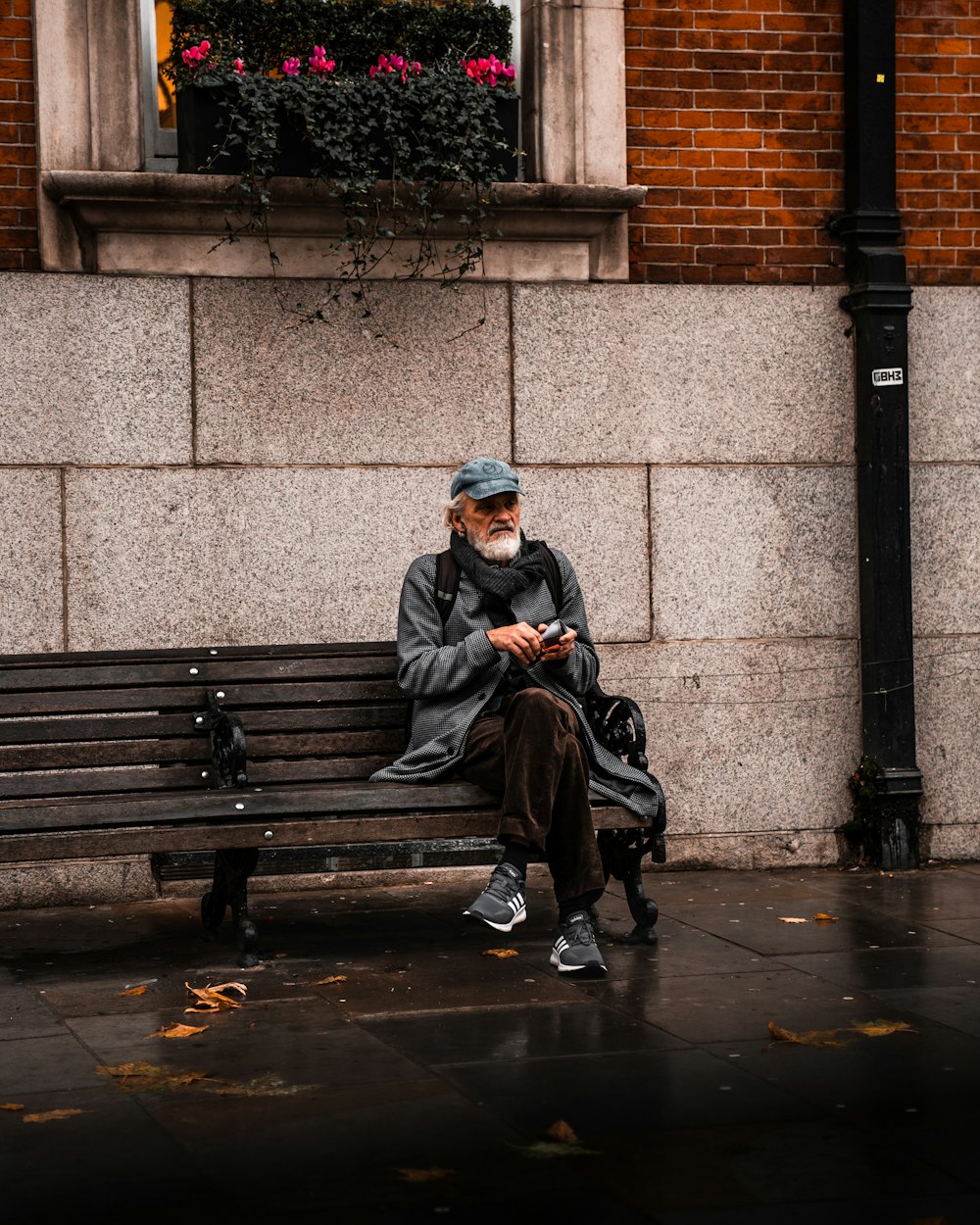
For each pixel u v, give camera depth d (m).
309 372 6.20
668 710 6.55
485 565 5.21
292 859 5.17
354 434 6.25
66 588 6.00
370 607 6.29
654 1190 2.91
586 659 5.24
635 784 5.00
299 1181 2.95
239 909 4.90
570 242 6.44
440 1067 3.69
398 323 6.29
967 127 6.87
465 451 6.36
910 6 6.82
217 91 6.03
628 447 6.52
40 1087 3.56
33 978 4.71
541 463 6.44
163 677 5.35
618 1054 3.81
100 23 5.98
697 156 6.62
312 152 6.09
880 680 6.61
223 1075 3.64
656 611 6.55
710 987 4.50
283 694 5.42
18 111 5.98
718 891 6.11
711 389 6.60
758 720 6.64
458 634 5.18
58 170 5.95
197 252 6.09
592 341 6.47
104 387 6.02
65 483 5.99
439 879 6.36
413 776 5.03
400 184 6.12
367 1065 3.71
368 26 6.39
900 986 4.51
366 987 4.54
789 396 6.67
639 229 6.56
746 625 6.63
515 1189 2.91
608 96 6.49
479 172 6.18
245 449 6.15
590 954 4.61
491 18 6.50
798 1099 3.44
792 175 6.71
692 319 6.57
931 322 6.79
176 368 6.08
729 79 6.65
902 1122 3.28
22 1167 3.03
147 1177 2.97
